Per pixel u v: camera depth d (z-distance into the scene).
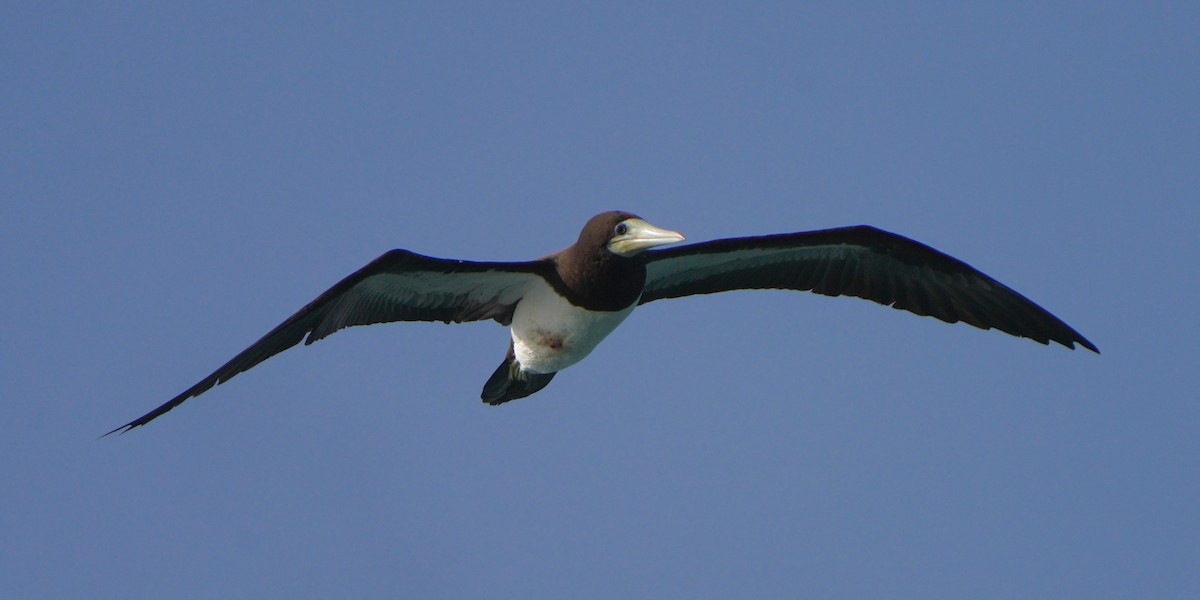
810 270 16.00
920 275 15.70
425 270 14.16
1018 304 15.49
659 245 14.03
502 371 15.64
